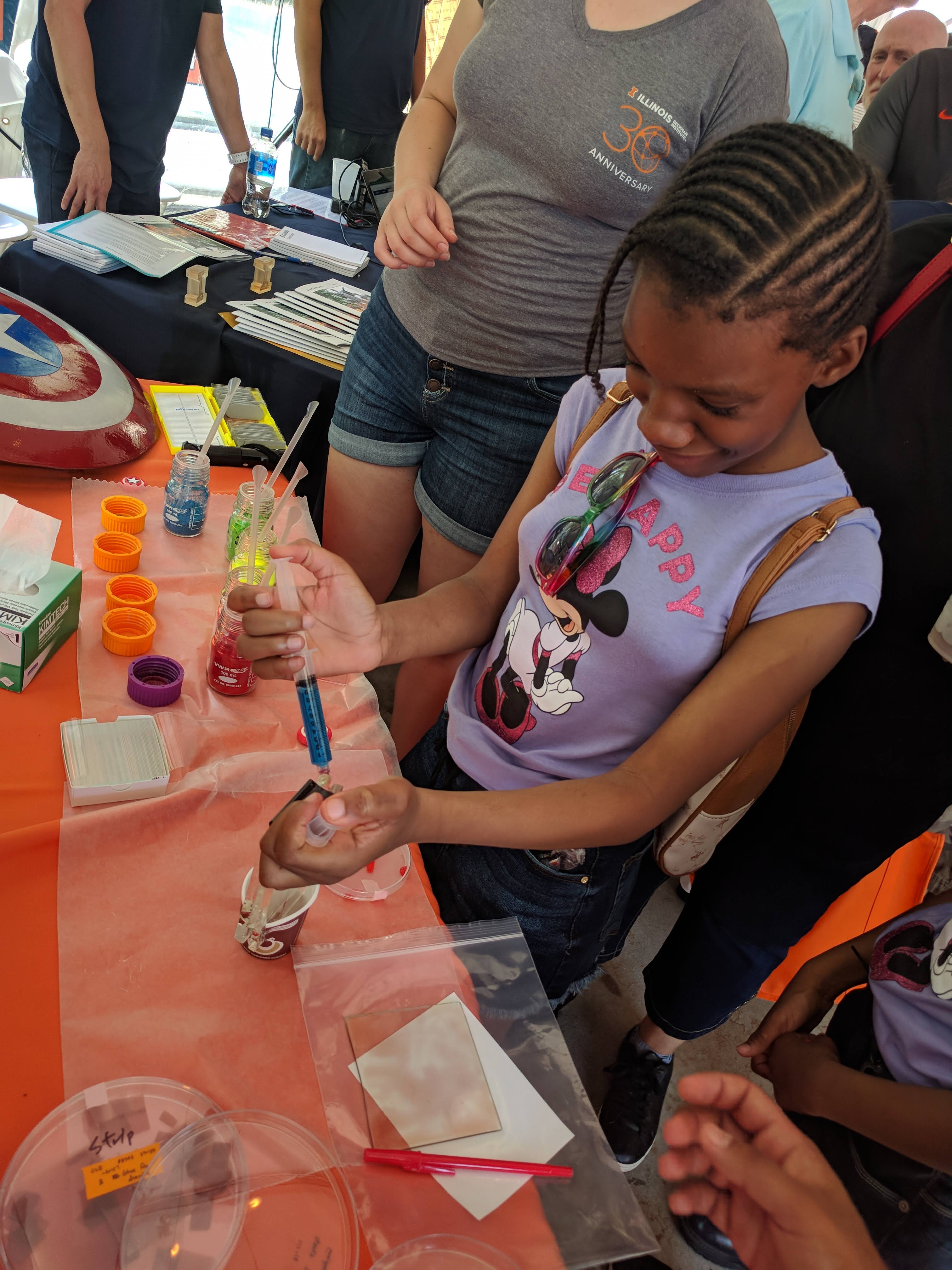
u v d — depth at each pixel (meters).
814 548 0.83
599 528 0.94
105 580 1.17
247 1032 0.73
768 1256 0.56
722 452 0.77
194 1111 0.66
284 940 0.78
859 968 1.00
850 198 0.68
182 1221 0.60
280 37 5.37
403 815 0.73
